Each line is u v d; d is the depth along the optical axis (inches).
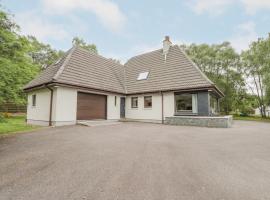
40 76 650.8
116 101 679.1
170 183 126.6
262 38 1130.7
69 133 350.3
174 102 594.2
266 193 113.2
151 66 744.3
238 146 245.4
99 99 609.9
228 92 1305.4
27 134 335.6
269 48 1070.4
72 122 506.6
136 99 702.5
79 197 105.9
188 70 604.1
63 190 115.0
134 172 147.6
